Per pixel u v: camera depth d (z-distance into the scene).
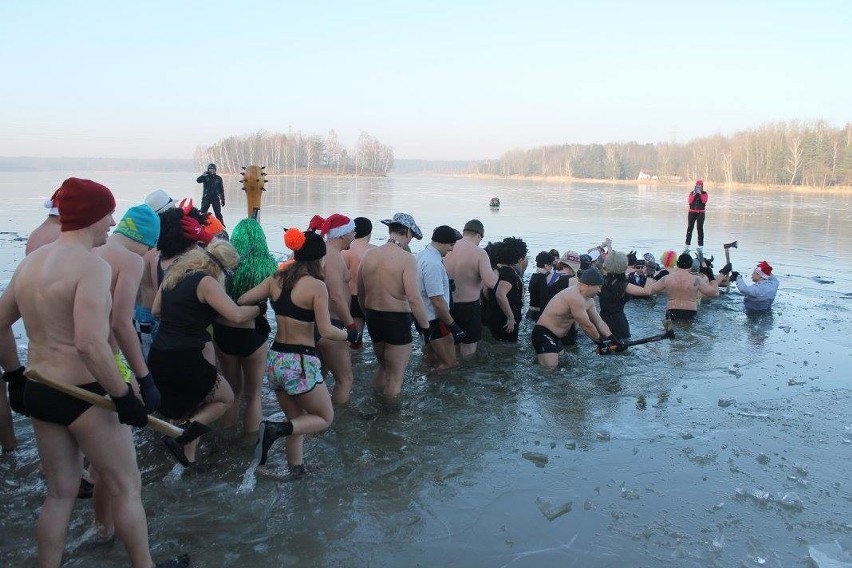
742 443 5.21
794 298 11.69
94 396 3.03
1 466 4.49
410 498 4.24
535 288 9.34
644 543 3.76
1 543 3.58
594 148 180.38
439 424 5.52
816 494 4.39
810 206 43.25
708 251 18.31
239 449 4.90
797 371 7.21
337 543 3.69
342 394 5.85
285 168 166.62
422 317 5.85
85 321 2.86
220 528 3.81
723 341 8.52
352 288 7.24
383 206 34.75
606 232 22.89
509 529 3.89
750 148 110.12
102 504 3.58
